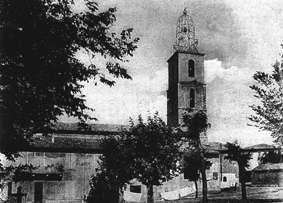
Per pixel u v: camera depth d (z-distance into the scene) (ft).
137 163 102.32
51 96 35.40
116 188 96.53
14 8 33.06
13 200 98.43
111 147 106.01
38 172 152.76
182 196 168.25
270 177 151.23
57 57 34.47
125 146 104.78
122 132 109.81
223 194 133.59
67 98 36.50
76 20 35.70
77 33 35.65
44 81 34.63
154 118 108.68
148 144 104.12
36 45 33.96
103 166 104.17
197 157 118.73
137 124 107.96
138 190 162.50
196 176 127.34
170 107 205.57
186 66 199.41
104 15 36.83
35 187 152.66
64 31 34.96
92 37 36.32
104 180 95.96
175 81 201.46
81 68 36.11
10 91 33.76
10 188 144.15
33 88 34.42
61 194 156.87
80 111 38.04
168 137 106.22
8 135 35.27
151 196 103.55
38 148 157.17
